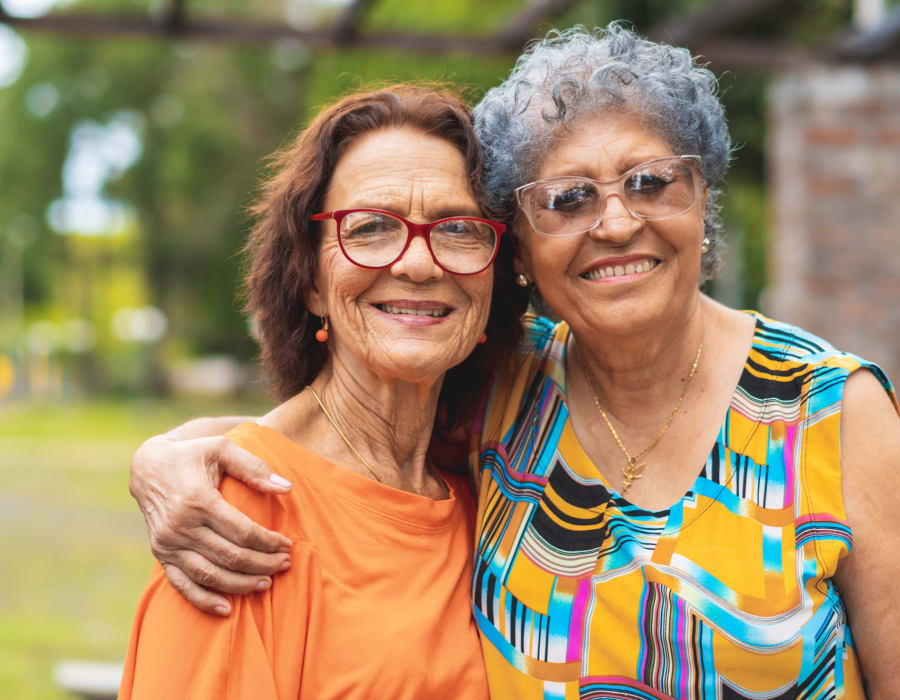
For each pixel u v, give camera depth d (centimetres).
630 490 200
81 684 391
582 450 206
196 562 174
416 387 208
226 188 3122
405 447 214
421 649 188
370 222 194
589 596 191
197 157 3033
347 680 183
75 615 668
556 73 194
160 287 3494
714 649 179
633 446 203
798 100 612
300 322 214
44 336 4034
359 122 200
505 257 217
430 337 197
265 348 219
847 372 185
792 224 616
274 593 183
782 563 181
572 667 189
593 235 191
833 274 605
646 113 190
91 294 3988
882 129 605
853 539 181
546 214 195
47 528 1011
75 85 3191
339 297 199
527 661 194
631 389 203
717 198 217
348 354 209
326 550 192
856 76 607
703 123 194
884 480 181
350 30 602
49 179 3350
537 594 196
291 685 180
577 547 197
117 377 3712
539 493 206
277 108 3048
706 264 220
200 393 3672
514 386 223
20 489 1304
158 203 3256
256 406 3017
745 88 1216
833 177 606
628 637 185
